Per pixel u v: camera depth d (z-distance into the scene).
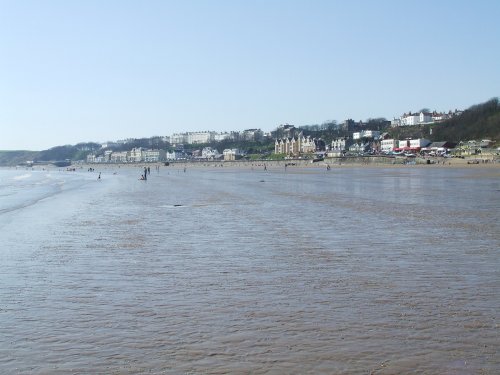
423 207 29.59
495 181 57.88
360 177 77.69
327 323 9.27
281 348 8.13
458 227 21.08
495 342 8.20
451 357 7.65
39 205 37.59
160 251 16.89
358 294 11.16
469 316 9.51
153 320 9.66
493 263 14.05
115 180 90.00
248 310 10.15
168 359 7.80
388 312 9.84
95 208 33.84
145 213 29.75
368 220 24.00
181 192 49.97
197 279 12.86
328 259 15.04
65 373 7.38
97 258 15.84
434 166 121.94
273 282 12.38
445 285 11.78
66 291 11.90
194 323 9.42
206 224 23.89
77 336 8.86
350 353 7.88
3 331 9.16
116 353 8.07
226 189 53.31
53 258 15.94
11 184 80.94
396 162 152.75
